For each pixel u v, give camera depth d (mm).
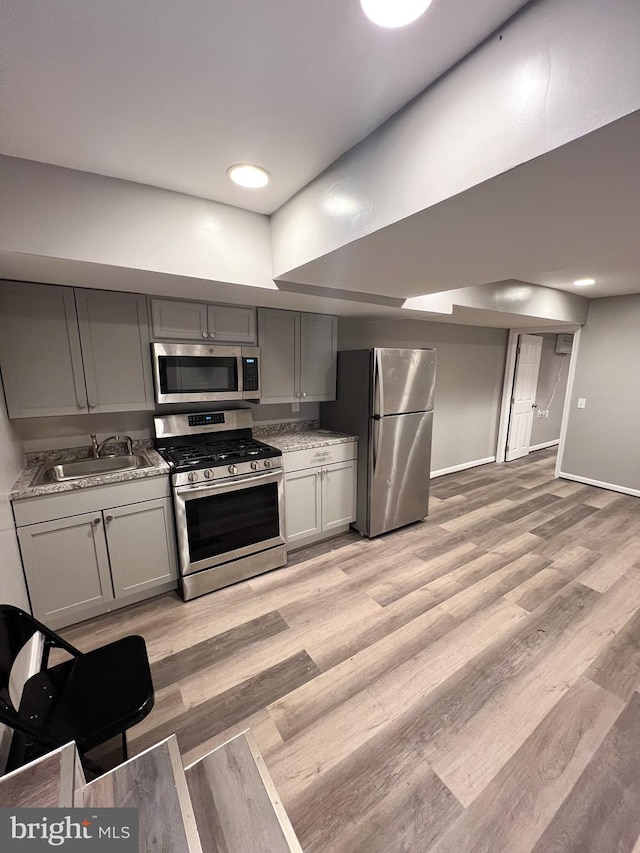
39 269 1662
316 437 3055
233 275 1920
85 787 971
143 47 899
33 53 905
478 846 1143
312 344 3018
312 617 2178
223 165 1486
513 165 897
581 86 768
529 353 5562
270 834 957
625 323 4125
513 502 3992
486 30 883
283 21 839
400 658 1875
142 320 2232
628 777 1332
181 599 2340
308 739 1475
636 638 2006
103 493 2012
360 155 1342
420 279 2086
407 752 1422
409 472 3258
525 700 1642
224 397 2570
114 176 1563
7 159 1381
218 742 1467
